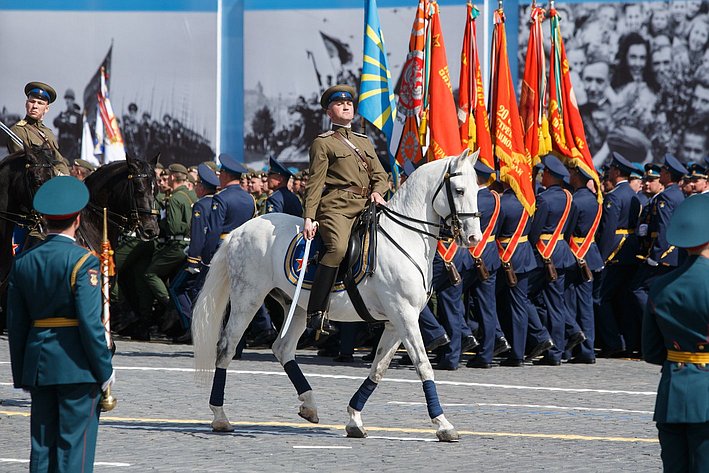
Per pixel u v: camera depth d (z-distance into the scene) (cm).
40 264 1065
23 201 1806
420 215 1594
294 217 1678
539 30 2888
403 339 1574
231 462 1383
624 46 4156
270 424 1688
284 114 4294
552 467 1384
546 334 2494
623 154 4172
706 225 1029
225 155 2627
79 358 1062
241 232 1681
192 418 1719
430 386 1566
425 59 2562
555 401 1977
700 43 4122
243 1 4297
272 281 1645
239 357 2486
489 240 2417
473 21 2683
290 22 4275
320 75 4275
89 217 1948
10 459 1378
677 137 4144
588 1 4153
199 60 4300
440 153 2503
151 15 4306
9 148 1941
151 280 2789
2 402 1812
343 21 4259
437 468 1370
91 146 4028
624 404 1955
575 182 2725
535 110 2845
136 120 4322
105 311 1291
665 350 1059
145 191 1962
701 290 1018
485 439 1584
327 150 1608
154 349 2620
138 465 1348
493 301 2450
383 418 1766
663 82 4144
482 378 2269
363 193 1622
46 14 4319
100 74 4303
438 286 2373
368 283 1594
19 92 4319
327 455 1445
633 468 1387
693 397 1010
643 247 2647
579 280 2573
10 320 1081
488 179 2491
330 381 2156
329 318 1631
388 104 2480
